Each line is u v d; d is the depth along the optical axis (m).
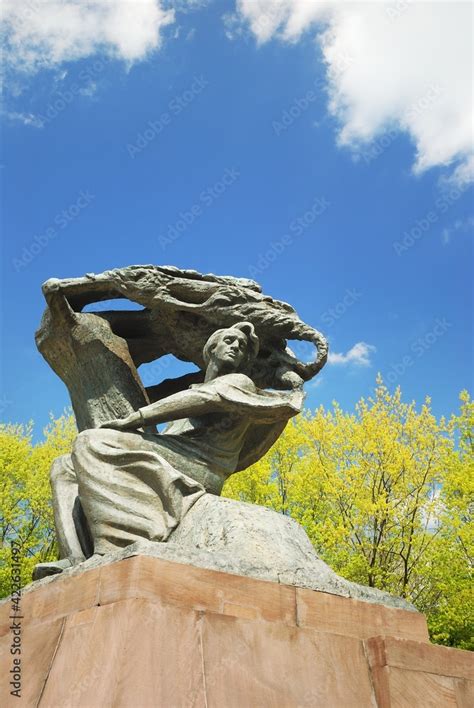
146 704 2.78
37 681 3.16
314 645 3.39
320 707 3.19
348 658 3.45
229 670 3.06
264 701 3.05
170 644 2.99
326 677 3.31
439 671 3.52
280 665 3.22
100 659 2.97
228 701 2.96
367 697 3.36
